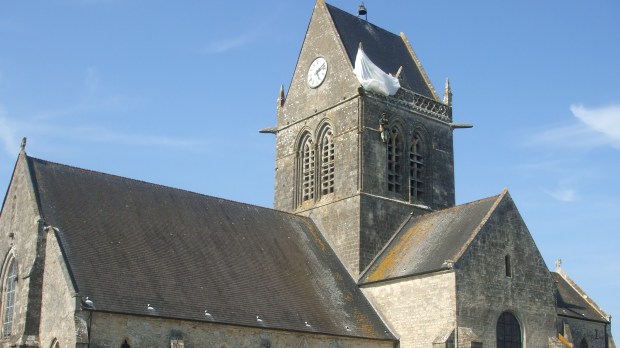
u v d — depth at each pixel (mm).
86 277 47250
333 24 72312
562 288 73688
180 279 51875
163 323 48000
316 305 57281
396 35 78125
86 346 43719
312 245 65000
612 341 69875
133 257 51312
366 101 68000
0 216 55781
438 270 55562
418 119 71750
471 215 60469
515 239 59156
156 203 58031
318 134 71000
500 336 56250
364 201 65375
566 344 60375
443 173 72500
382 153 67938
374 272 62250
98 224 52406
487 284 56281
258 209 65312
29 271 48156
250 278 56125
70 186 54344
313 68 73438
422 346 55750
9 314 51406
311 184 70875
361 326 57406
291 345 53156
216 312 50656
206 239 57531
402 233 66125
